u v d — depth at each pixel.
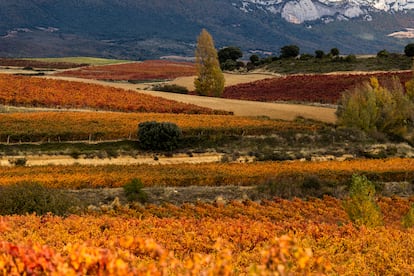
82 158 57.06
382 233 24.69
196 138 65.31
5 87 84.44
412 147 72.94
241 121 73.50
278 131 70.50
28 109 75.12
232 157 62.06
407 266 18.66
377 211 31.41
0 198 33.41
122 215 35.28
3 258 8.82
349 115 75.94
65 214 33.84
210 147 64.19
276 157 62.94
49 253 9.19
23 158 54.91
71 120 66.25
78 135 61.25
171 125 62.41
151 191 45.28
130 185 42.94
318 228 25.11
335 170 54.16
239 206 41.03
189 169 53.03
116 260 8.80
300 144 68.44
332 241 22.25
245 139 67.44
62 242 20.22
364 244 22.12
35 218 25.89
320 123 80.25
